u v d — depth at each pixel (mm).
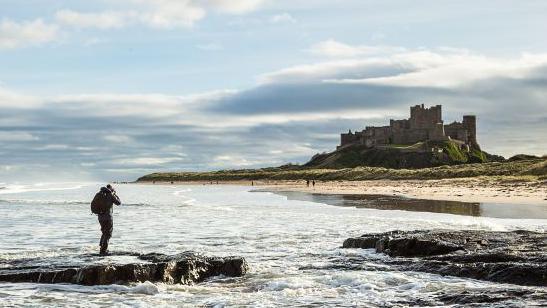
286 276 16875
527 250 18531
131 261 18312
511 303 11852
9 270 17312
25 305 13602
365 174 155625
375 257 20344
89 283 16031
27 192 113812
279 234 28719
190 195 93938
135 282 16094
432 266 17312
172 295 14688
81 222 37906
